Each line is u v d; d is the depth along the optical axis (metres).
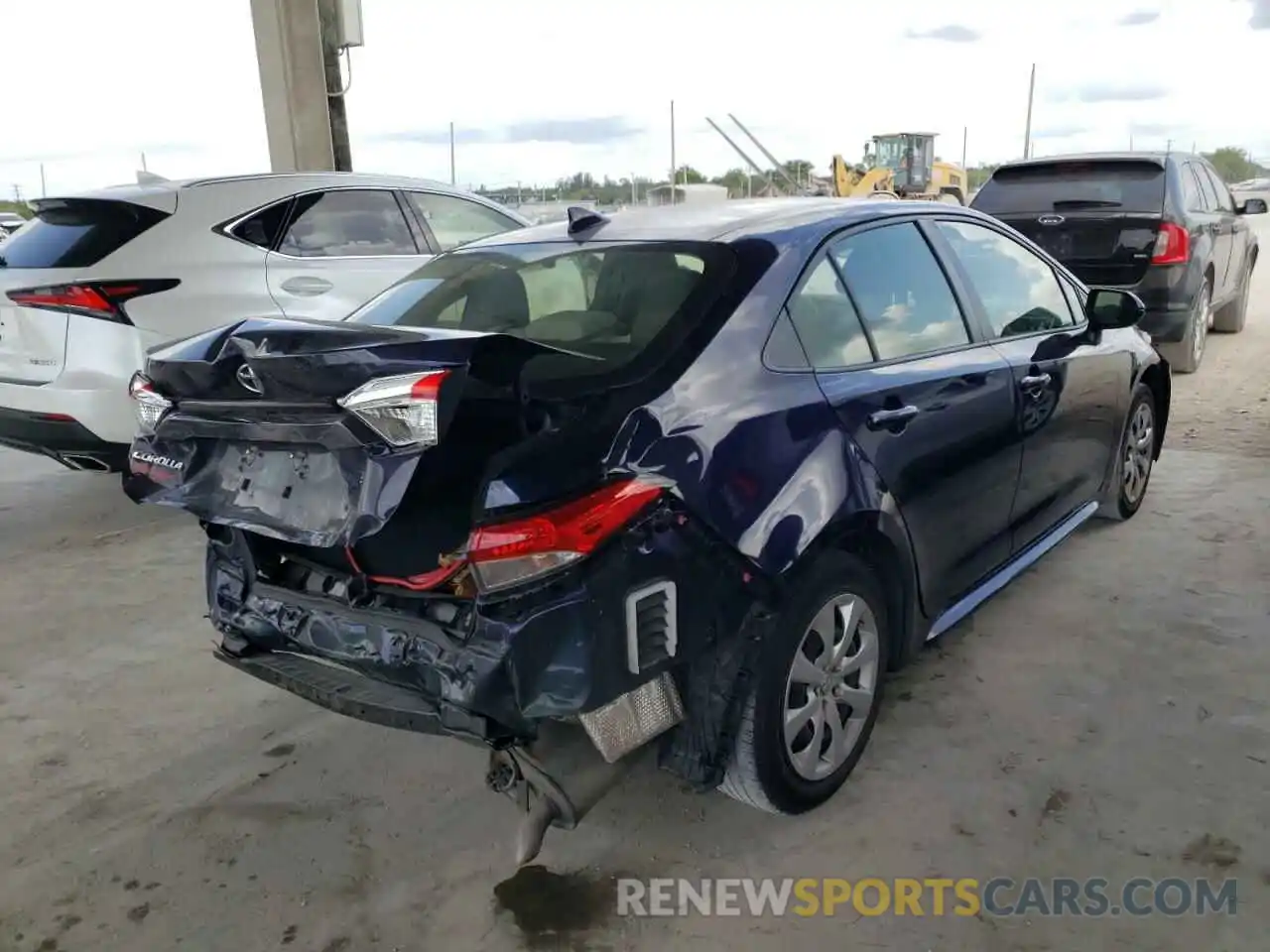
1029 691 3.41
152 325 5.14
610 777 2.44
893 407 2.92
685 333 2.58
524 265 3.17
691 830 2.80
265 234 5.74
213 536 2.90
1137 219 7.61
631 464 2.26
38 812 3.01
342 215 6.18
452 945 2.42
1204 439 6.35
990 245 3.80
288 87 9.60
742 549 2.42
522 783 2.38
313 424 2.20
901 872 2.59
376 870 2.70
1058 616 3.94
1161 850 2.62
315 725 3.46
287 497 2.36
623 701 2.32
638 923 2.46
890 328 3.12
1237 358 8.91
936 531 3.14
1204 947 2.30
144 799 3.06
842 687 2.84
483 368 2.13
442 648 2.29
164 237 5.32
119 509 5.90
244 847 2.81
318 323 2.41
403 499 2.21
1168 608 3.96
